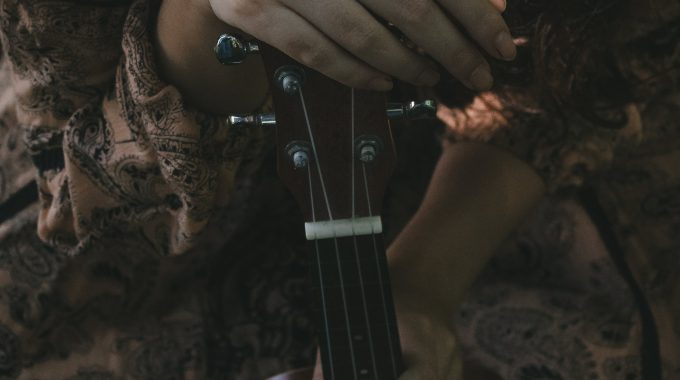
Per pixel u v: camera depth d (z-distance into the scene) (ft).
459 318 3.55
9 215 3.33
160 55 2.80
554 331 3.46
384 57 2.42
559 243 3.51
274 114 2.54
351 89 2.52
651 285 3.43
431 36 2.42
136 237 3.14
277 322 3.48
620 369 3.38
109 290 3.41
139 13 2.79
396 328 2.57
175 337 3.47
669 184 3.34
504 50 2.46
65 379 3.43
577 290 3.54
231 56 2.45
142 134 2.87
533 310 3.52
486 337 3.50
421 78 2.48
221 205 3.01
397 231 3.57
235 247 3.54
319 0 2.36
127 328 3.47
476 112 3.06
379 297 2.57
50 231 3.10
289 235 3.53
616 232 3.42
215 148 2.89
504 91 2.95
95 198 2.99
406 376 2.59
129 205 3.01
